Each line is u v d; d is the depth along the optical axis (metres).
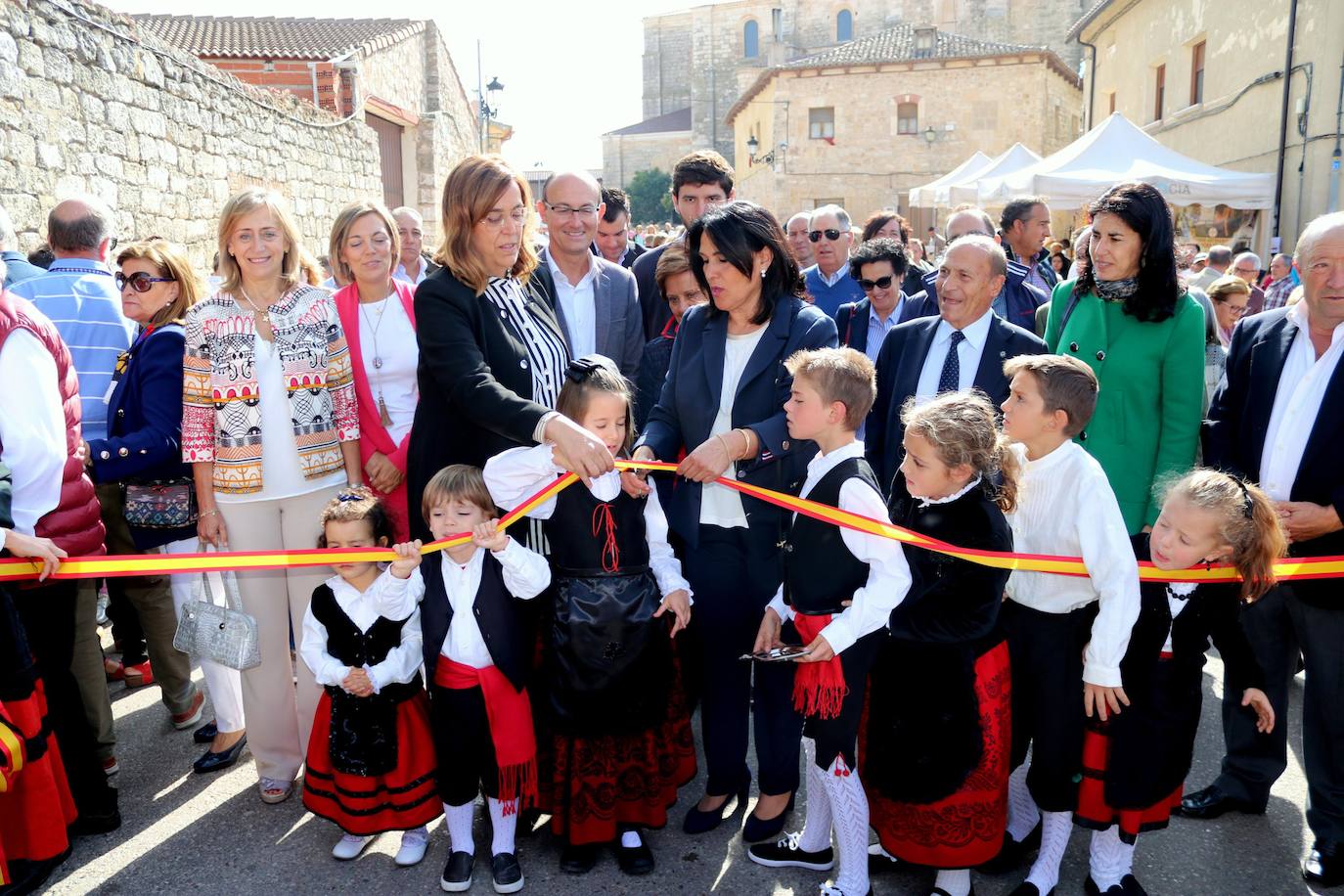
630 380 3.84
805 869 2.90
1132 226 3.14
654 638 2.80
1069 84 31.02
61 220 3.76
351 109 13.31
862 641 2.61
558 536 2.79
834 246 5.50
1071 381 2.52
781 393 2.94
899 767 2.57
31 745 2.70
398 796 2.88
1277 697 3.09
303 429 3.26
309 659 2.87
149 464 3.38
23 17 5.92
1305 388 2.88
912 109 29.86
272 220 3.18
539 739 2.95
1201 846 3.03
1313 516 2.77
